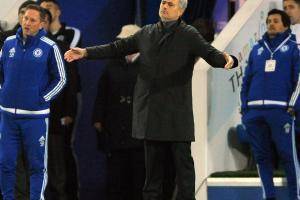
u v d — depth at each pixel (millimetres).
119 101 27078
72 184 28750
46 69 23875
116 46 22156
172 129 21531
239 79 27797
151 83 21656
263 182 24391
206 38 27766
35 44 23781
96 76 31438
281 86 24109
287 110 24078
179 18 21750
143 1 32781
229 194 25109
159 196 22047
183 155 21734
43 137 23859
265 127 24516
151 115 21609
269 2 29359
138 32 22141
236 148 27688
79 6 32562
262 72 24391
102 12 32719
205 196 25250
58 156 26766
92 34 32594
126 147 26703
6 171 23859
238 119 28000
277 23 24297
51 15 27375
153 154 21953
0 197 26453
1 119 24109
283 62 24172
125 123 26875
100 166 31219
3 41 26688
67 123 26984
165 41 21578
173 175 24297
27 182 25469
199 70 25406
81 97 30969
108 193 27219
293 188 24203
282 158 24297
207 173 25438
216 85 26250
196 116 25359
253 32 28359
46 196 26891
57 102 26734
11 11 30172
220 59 20938
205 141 25344
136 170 26812
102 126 27609
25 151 24062
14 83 23641
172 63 21531
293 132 24188
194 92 25359
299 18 26969
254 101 24438
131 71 27297
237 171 26391
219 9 33969
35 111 23672
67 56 21797
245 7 28688
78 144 31219
